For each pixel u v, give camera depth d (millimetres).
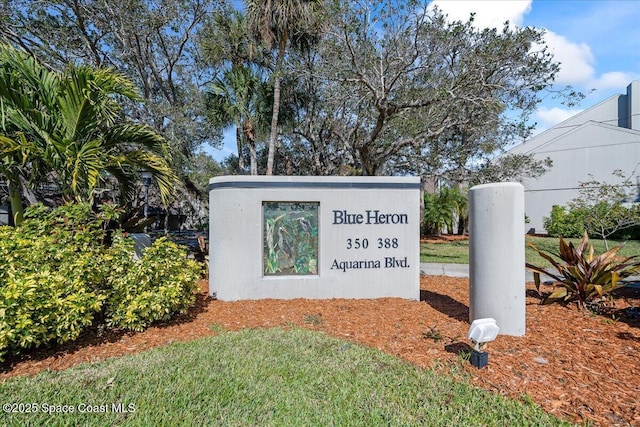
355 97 11703
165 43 15492
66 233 4301
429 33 10047
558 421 2578
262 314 5184
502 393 2969
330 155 20266
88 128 6074
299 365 3521
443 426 2561
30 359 3715
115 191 10359
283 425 2594
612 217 9734
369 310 5352
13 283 3434
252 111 16859
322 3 11625
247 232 5898
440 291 6793
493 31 9438
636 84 22203
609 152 20062
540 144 23812
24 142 5328
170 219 26375
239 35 15609
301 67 12945
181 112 12789
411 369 3422
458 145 15406
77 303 3777
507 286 4207
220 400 2908
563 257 5625
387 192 6152
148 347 4039
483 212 4387
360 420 2648
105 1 11656
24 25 11367
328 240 6043
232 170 23281
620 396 2879
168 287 4473
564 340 4023
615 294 6133
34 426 2578
